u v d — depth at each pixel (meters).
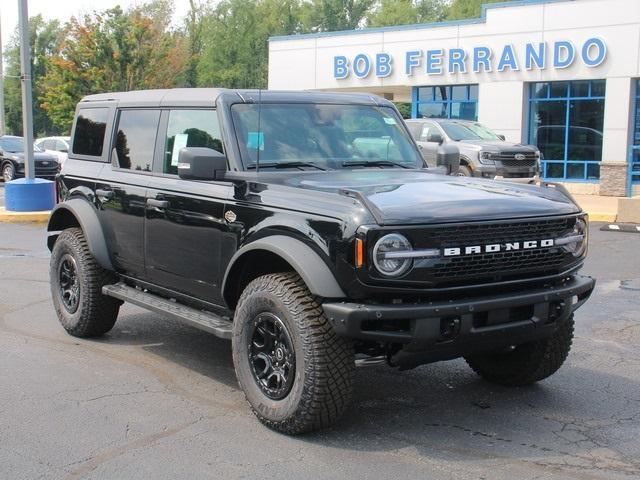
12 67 72.19
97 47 35.81
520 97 23.09
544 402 5.55
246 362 5.02
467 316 4.50
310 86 27.94
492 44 23.41
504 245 4.63
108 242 6.67
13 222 16.16
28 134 16.89
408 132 6.50
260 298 4.84
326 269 4.53
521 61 22.88
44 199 16.89
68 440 4.81
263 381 4.96
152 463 4.47
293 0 71.56
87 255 6.90
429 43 24.80
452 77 24.41
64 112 36.69
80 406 5.41
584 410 5.38
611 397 5.66
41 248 12.83
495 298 4.62
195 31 70.12
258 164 5.48
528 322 4.76
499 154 17.84
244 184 5.24
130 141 6.55
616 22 21.12
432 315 4.39
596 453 4.62
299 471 4.35
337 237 4.45
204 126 5.79
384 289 4.39
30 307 8.48
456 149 6.40
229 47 69.19
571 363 6.52
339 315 4.38
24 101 16.66
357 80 26.69
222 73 68.44
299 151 5.71
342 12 72.75
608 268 10.89
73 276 7.11
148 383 5.93
